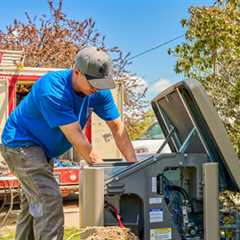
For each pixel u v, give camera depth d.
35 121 3.54
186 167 3.56
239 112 5.89
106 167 3.63
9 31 16.62
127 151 4.00
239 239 3.94
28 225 3.86
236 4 6.20
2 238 6.36
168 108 4.07
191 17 6.27
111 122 3.98
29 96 3.63
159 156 3.49
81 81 3.38
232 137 5.68
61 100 3.36
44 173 3.50
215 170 3.40
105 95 3.88
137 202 3.48
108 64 3.39
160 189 3.48
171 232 3.48
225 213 4.02
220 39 6.01
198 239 3.59
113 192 3.37
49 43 16.28
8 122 3.72
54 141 3.56
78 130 3.38
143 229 3.44
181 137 4.01
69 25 16.98
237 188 3.48
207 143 3.57
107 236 3.23
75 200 8.33
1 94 8.31
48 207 3.43
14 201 7.72
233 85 5.97
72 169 8.12
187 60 6.30
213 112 3.45
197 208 3.62
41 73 8.66
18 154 3.55
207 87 5.99
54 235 3.42
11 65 8.45
